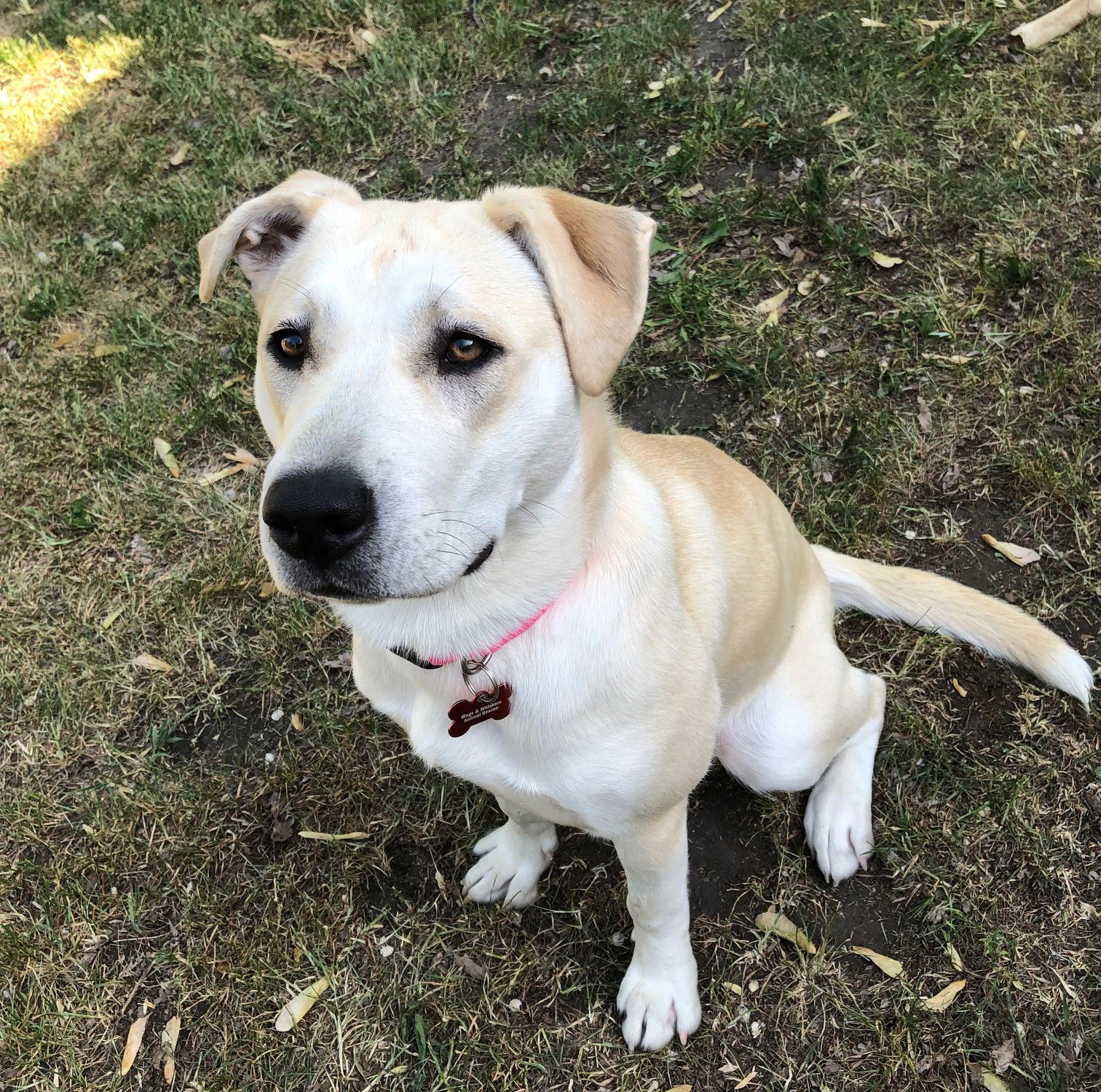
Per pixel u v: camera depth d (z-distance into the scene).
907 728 0.73
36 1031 0.65
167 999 0.67
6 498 0.92
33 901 0.71
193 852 0.72
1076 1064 0.60
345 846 0.71
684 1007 0.62
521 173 1.08
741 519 0.61
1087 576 0.76
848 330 0.90
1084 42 1.05
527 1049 0.63
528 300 0.46
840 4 1.15
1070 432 0.82
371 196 1.11
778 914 0.67
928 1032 0.61
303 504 0.40
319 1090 0.63
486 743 0.53
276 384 0.48
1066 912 0.64
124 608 0.84
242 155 1.17
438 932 0.68
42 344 1.02
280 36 1.31
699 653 0.54
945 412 0.85
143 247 1.09
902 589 0.71
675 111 1.09
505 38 1.21
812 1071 0.61
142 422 0.94
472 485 0.44
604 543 0.51
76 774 0.77
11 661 0.82
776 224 0.98
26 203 1.15
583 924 0.67
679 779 0.54
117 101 1.29
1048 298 0.88
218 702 0.79
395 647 0.52
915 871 0.67
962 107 1.02
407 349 0.44
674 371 0.91
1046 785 0.69
